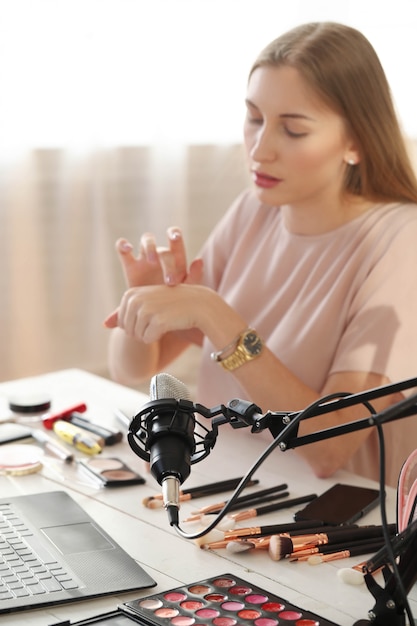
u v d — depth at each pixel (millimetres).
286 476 1976
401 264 2203
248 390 2137
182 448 1407
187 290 2152
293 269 2387
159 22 3801
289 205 2354
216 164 4098
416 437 2332
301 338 2293
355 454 2328
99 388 2406
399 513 1558
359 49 2205
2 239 3559
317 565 1639
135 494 1869
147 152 3883
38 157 3586
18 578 1546
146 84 3814
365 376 2143
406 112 4312
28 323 3668
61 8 3527
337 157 2230
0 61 3424
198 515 1780
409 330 2170
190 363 4230
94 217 3779
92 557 1613
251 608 1490
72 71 3598
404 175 2312
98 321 3848
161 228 3982
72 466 1982
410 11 4242
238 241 2527
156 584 1561
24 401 2217
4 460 1969
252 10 4000
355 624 1470
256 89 2189
